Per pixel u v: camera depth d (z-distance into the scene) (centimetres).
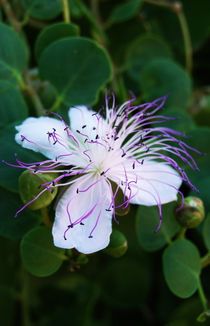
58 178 23
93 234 23
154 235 26
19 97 27
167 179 25
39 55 29
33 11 30
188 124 29
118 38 33
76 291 32
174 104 31
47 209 24
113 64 33
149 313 32
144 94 31
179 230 26
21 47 28
